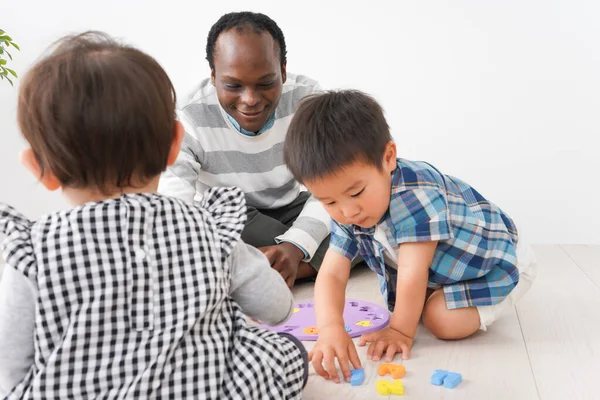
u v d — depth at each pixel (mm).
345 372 1063
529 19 2094
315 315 1256
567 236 2150
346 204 1110
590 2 2045
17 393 719
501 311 1271
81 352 696
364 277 1758
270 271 880
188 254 753
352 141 1072
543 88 2111
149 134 743
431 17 2160
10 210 747
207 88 1701
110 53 752
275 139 1708
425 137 2211
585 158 2107
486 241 1241
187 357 726
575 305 1442
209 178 1704
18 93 768
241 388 747
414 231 1159
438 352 1186
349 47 2232
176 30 2344
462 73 2162
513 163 2158
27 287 718
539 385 1023
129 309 713
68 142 720
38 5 2393
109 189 753
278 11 2266
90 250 711
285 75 1665
